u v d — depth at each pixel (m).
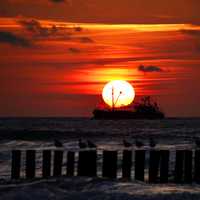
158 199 50.31
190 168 64.88
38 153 111.12
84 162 63.69
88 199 50.19
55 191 53.16
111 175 62.53
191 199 50.59
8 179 65.31
